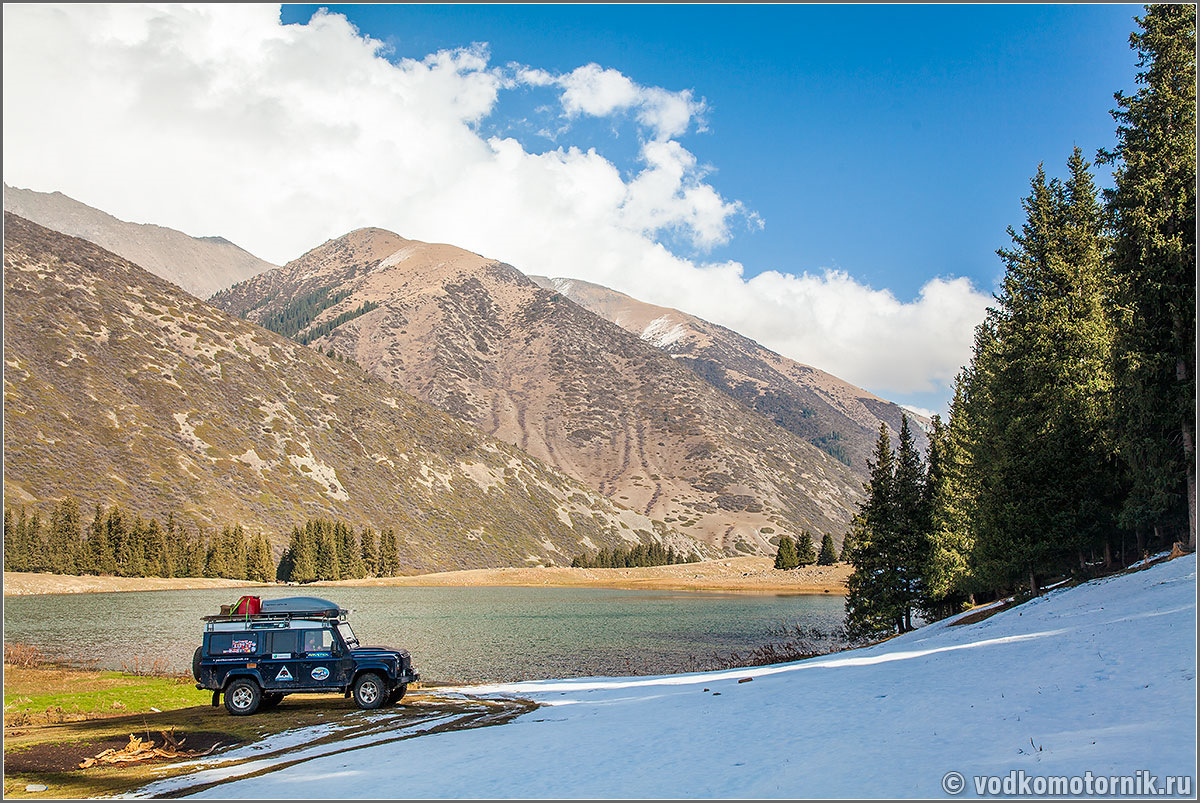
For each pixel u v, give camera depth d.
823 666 31.34
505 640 55.50
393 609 84.31
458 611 81.56
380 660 23.55
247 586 119.81
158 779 15.75
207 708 24.16
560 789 13.05
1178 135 32.53
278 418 173.25
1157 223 32.66
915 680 21.75
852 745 14.61
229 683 22.89
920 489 53.34
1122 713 14.20
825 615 78.00
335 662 23.36
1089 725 13.77
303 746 18.41
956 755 12.95
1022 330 42.25
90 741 19.20
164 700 25.66
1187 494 33.62
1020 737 13.67
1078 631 23.50
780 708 19.95
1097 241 42.12
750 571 149.62
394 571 145.75
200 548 121.69
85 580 107.44
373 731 20.03
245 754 17.80
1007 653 23.22
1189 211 32.12
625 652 49.34
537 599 102.44
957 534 47.16
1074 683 17.19
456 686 31.66
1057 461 37.97
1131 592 28.02
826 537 146.50
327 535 134.50
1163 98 32.97
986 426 45.53
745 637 57.72
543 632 60.94
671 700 24.06
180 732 20.23
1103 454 37.66
